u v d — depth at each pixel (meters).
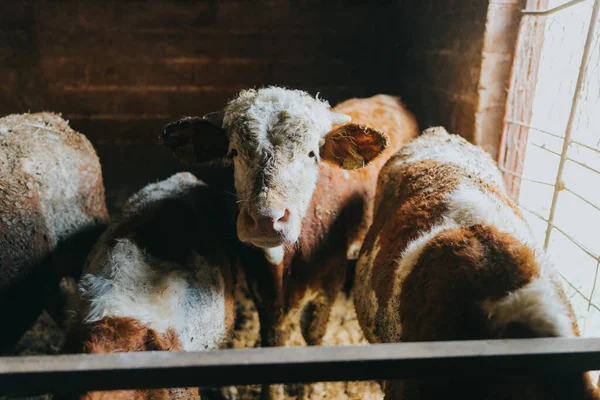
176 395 1.90
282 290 2.92
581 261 3.65
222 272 2.59
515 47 3.33
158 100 5.47
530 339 1.31
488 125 3.50
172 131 2.53
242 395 3.05
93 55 5.27
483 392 1.54
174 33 5.28
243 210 2.16
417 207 2.31
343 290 3.96
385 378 1.26
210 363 1.22
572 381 1.46
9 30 5.12
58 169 3.07
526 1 3.24
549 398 1.45
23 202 2.68
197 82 5.45
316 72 5.54
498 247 1.79
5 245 2.54
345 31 5.43
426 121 4.50
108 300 1.87
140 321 1.84
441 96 4.13
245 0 5.24
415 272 1.98
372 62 5.54
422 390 1.69
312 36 5.42
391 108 4.29
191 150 2.65
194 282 2.25
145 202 2.68
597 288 3.46
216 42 5.35
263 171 2.19
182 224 2.52
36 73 5.29
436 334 1.71
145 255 2.16
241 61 5.43
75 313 1.91
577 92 2.75
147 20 5.21
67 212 3.13
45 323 3.59
